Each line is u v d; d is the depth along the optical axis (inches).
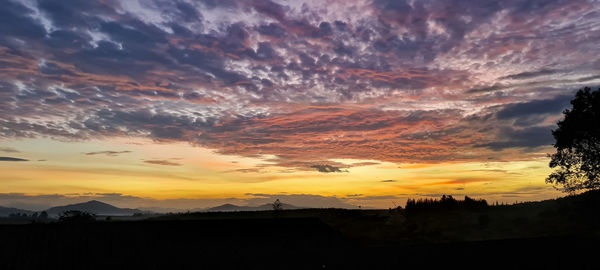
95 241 716.7
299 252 637.3
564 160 1678.2
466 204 2308.1
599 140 1565.0
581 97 1614.2
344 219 2268.7
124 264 611.2
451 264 552.7
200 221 1039.6
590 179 1589.6
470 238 1525.6
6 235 708.0
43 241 693.9
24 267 594.9
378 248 656.4
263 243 960.9
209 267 583.2
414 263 555.2
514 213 1966.0
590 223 1402.6
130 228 888.9
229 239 946.7
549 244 652.1
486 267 536.1
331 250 636.1
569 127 1625.2
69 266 605.3
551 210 1820.9
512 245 652.1
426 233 1696.6
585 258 568.4
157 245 728.3
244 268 561.9
